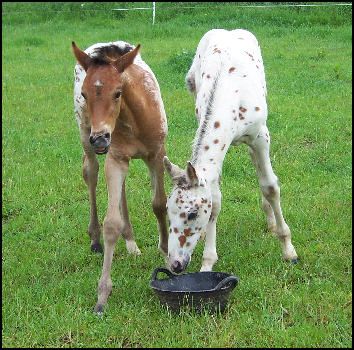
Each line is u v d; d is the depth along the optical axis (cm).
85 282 564
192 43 1633
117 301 530
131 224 656
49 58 1575
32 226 707
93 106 485
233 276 496
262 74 597
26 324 504
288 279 556
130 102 525
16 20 2091
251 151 578
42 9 2161
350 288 536
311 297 520
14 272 596
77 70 608
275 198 577
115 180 534
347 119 992
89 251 641
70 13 2086
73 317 505
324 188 749
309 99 1100
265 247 613
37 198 775
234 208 709
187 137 945
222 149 516
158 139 557
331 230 642
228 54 564
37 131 1023
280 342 464
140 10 1992
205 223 485
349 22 1748
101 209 737
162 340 475
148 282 556
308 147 891
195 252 605
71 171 845
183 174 479
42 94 1245
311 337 466
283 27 1744
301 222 666
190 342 469
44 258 627
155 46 1617
